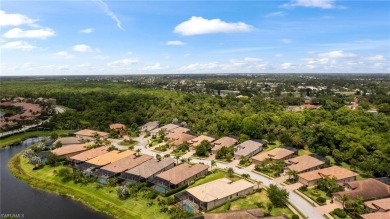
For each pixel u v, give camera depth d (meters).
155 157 157.25
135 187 115.38
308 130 170.88
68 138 186.62
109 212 103.69
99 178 127.31
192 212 98.12
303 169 130.25
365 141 152.25
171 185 117.56
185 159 152.25
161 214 99.31
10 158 163.62
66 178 129.50
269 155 147.88
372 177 127.94
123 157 148.38
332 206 101.75
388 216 87.88
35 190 122.56
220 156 154.00
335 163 146.12
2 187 125.31
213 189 107.94
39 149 166.00
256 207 101.75
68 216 101.25
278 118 199.88
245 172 134.25
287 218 87.75
